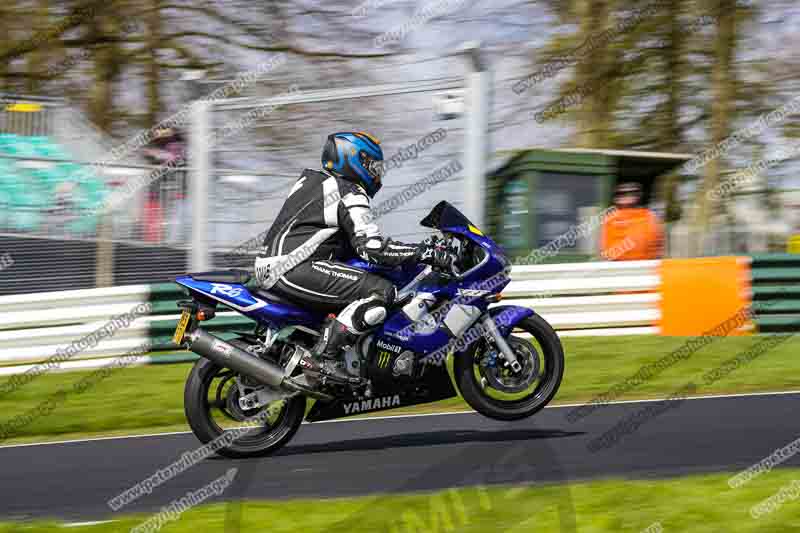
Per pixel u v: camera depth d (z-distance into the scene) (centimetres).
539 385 1241
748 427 1298
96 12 3244
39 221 2064
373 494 999
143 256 2117
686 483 1005
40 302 1897
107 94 3309
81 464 1197
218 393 1181
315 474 1091
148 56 3297
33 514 975
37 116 2298
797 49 3117
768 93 3169
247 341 1180
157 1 3275
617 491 978
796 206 3056
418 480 1052
